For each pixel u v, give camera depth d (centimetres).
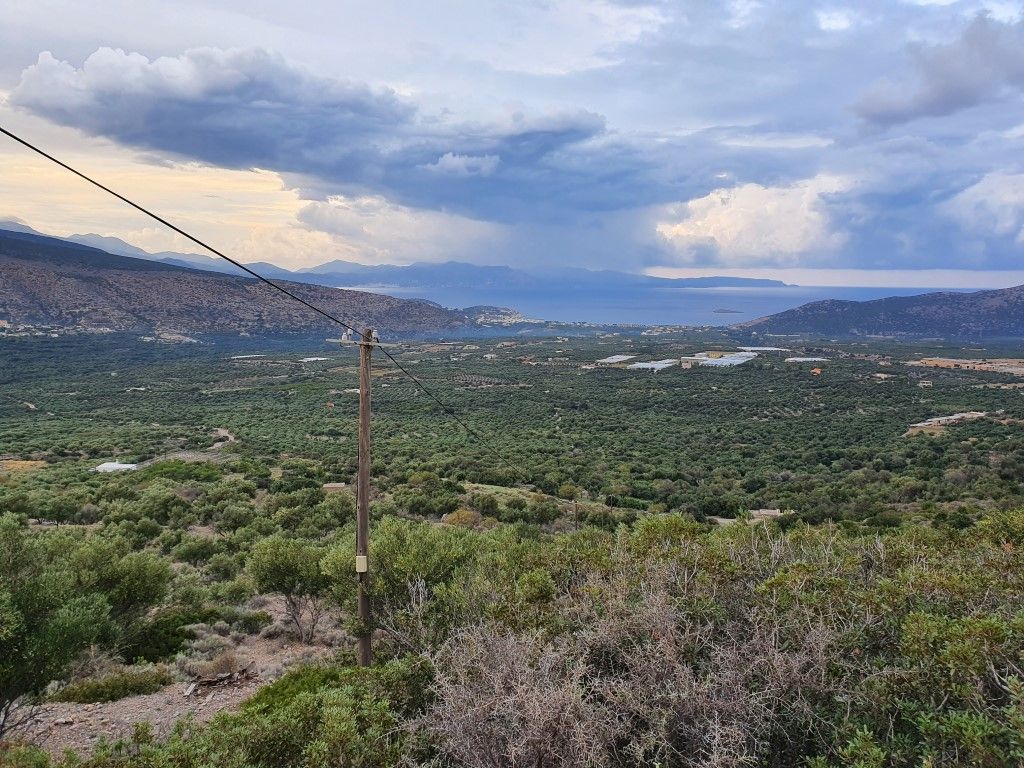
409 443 7794
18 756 564
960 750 397
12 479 4866
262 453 6969
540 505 3906
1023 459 5494
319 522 3284
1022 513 886
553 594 776
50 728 906
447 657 630
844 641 512
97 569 1262
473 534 1812
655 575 667
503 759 476
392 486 4912
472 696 500
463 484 5144
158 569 1316
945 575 611
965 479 4822
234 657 1253
